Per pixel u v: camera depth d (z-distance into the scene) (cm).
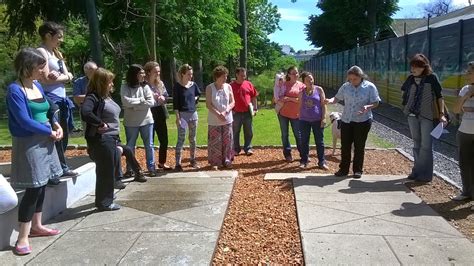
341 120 723
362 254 432
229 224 524
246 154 939
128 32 2123
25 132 439
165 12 1928
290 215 553
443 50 1409
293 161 870
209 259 425
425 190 650
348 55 3186
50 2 2105
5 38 2433
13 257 435
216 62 2797
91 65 679
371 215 542
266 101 2264
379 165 829
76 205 593
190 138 802
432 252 436
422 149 684
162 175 751
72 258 430
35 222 482
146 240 471
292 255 440
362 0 5009
